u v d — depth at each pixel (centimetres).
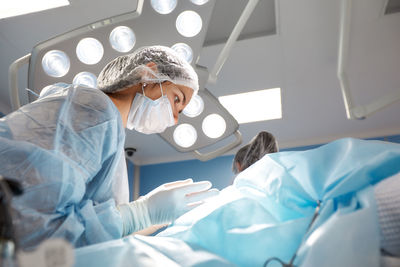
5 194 47
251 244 73
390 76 335
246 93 365
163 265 67
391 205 69
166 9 149
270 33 296
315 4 265
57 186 91
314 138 436
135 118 145
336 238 62
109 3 259
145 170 474
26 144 93
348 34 189
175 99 153
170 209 126
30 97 150
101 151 108
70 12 266
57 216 91
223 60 170
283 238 72
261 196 88
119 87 140
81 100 111
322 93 358
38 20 272
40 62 147
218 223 80
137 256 68
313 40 298
